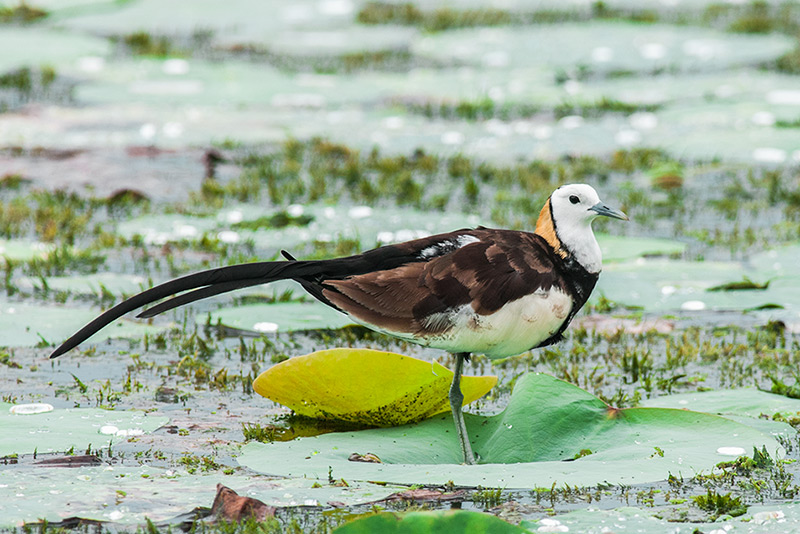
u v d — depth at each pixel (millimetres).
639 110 22953
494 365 11109
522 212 16297
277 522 6988
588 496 7715
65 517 6961
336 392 8930
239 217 15703
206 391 10039
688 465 7938
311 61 27609
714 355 11148
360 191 17359
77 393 9852
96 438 8555
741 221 16297
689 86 24625
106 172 18062
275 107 23188
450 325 8609
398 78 25750
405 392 8922
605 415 8680
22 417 8914
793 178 18219
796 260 13977
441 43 29094
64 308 12047
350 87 24719
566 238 9188
